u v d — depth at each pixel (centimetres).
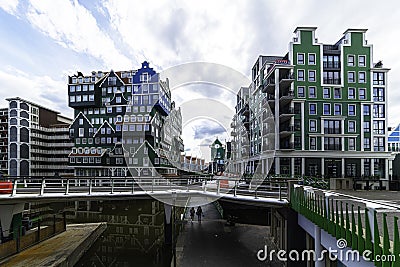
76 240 1653
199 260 1359
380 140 3278
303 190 865
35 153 5272
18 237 1399
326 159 3100
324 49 3397
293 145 3086
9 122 5053
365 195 1302
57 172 5409
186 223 2092
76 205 2934
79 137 4172
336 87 3253
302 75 3241
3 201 1437
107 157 3847
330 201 629
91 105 4222
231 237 1725
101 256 1617
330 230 615
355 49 3322
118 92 4131
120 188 1680
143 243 1855
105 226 2283
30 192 1548
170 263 1446
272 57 3872
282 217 1227
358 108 3247
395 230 362
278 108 3142
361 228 458
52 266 1200
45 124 5725
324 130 3181
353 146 3181
